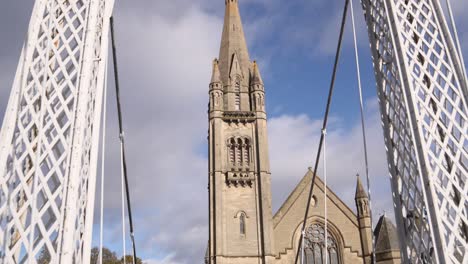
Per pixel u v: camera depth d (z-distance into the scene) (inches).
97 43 490.6
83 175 429.4
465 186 423.8
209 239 2645.2
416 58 473.4
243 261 2583.7
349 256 2608.3
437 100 455.8
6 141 405.7
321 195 2738.7
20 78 430.3
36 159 398.9
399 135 484.7
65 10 468.8
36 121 417.1
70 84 435.5
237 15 3550.7
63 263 370.0
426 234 438.6
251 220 2694.4
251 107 3068.4
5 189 392.5
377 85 523.8
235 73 3176.7
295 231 2659.9
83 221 425.1
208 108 3065.9
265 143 2918.3
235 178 2773.1
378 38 532.7
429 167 423.2
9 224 383.9
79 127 416.2
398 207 479.8
